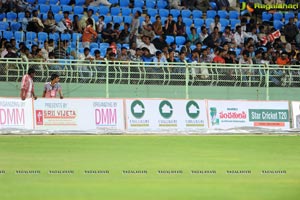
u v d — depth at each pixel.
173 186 32.69
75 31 93.19
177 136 72.88
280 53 94.62
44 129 74.00
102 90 80.56
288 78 85.88
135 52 88.25
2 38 84.75
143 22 93.19
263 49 96.62
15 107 72.75
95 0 101.00
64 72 79.12
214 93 83.88
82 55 86.69
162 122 78.62
